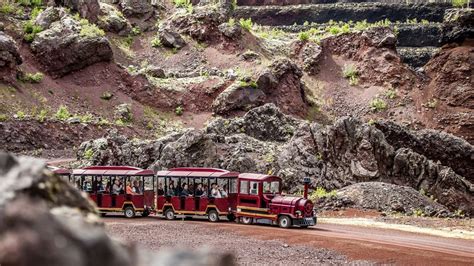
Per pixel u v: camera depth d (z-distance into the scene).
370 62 103.81
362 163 50.09
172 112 89.31
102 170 35.59
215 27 105.56
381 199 40.53
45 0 97.75
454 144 61.72
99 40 88.00
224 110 88.44
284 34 120.12
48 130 69.25
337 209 39.31
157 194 34.50
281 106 92.25
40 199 3.98
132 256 3.12
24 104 74.88
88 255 2.86
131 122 83.00
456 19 100.44
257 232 28.06
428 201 42.59
